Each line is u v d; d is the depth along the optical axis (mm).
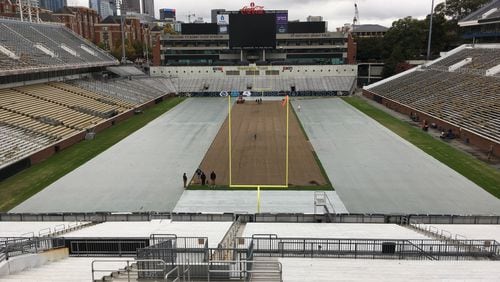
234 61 102562
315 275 11953
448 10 111938
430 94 62562
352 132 49562
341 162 37094
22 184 31672
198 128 52938
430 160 37125
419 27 97812
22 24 69125
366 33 146250
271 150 41688
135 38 153000
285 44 100625
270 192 29859
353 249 16938
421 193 29109
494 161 36500
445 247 16141
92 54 76625
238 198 28750
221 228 19922
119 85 75875
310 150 41531
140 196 29141
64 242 16078
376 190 29859
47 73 62344
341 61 100562
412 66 90188
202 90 88938
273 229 20250
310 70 93438
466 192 29141
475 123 44344
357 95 87438
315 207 25375
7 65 49438
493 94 50938
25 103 48844
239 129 52281
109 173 34312
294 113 64688
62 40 74875
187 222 21953
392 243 15766
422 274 12102
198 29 105625
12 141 37656
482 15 75812
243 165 36594
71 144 44031
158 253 11711
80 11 142625
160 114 64250
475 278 11773
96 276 11555
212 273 10883
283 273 12086
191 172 34562
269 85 90750
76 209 26812
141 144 44250
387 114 62281
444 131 47406
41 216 23109
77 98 58906
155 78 90375
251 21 89688
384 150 40906
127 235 18031
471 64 68312
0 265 11688
